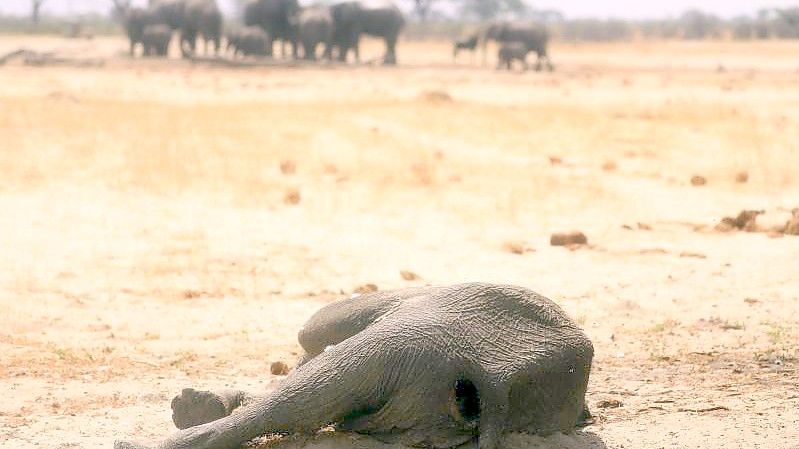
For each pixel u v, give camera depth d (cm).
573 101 4034
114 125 2844
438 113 3366
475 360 673
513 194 1959
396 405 675
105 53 8075
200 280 1362
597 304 1242
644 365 991
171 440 675
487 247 1559
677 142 2689
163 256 1489
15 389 920
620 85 5109
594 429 786
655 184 2078
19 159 2231
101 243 1557
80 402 885
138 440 770
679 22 16300
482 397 673
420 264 1459
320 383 667
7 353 1039
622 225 1686
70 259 1461
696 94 4409
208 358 1038
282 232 1648
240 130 2836
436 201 1895
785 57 8619
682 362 1000
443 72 6412
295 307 1243
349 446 682
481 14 16200
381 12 7206
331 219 1745
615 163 2325
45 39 10756
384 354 668
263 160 2334
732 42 12056
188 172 2131
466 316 689
